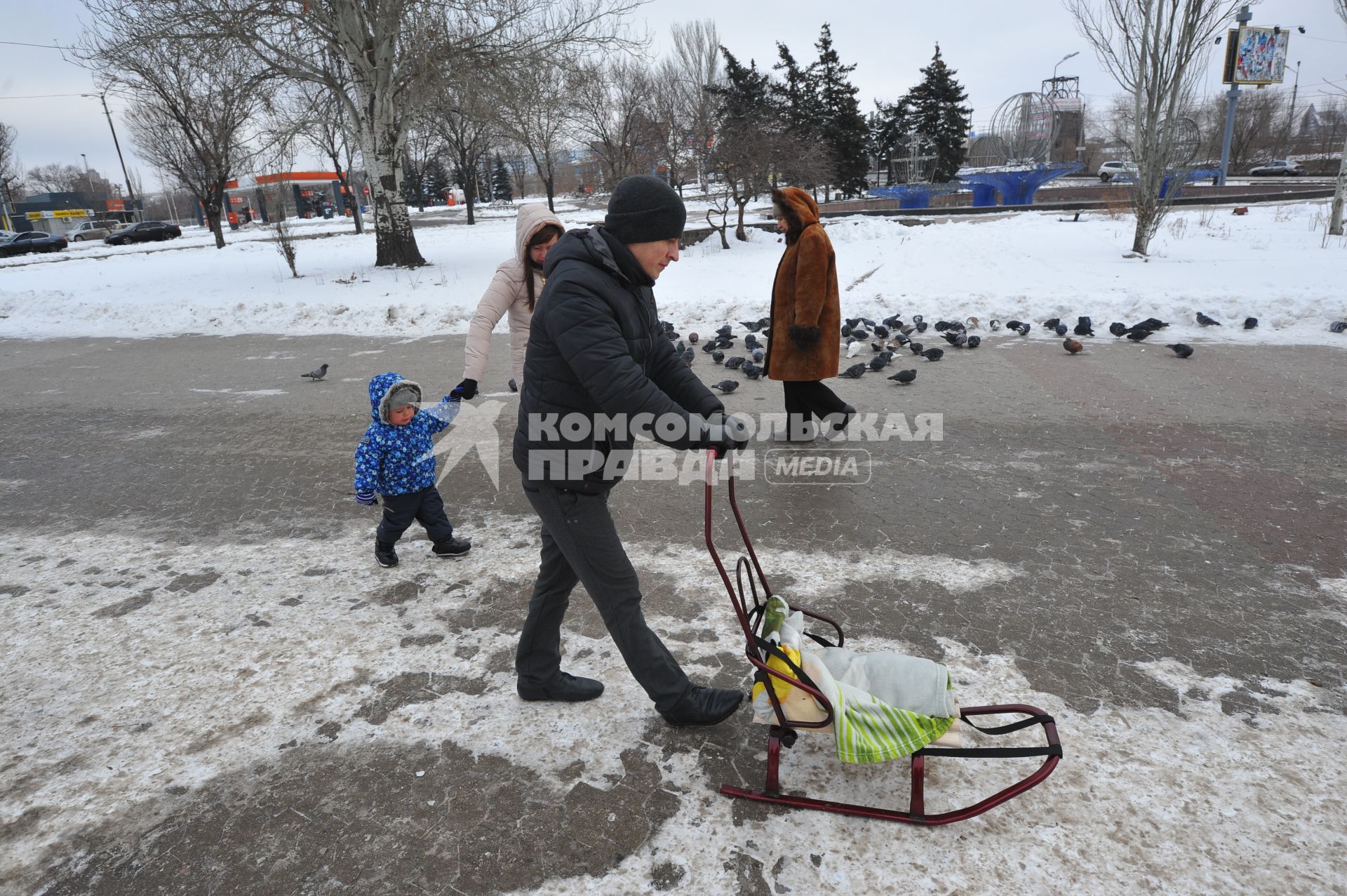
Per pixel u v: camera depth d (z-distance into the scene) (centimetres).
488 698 301
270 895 216
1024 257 1434
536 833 234
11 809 252
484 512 492
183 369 975
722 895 209
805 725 231
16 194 7600
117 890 219
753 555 258
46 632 363
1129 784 243
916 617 344
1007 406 654
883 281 1251
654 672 261
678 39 3525
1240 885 207
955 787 246
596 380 215
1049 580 372
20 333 1327
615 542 250
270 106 1680
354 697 305
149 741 284
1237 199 2450
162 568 429
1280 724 268
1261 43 3681
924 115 4456
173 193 8006
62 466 616
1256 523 422
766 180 2222
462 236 2800
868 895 208
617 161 3116
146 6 1502
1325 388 656
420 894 214
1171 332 877
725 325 989
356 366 936
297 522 488
